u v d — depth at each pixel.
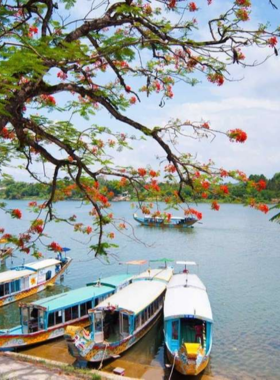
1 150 12.12
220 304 30.39
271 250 54.31
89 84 9.62
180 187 9.44
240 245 59.03
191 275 31.19
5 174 13.52
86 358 19.47
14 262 48.34
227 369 19.98
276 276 39.28
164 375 19.45
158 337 24.67
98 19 8.92
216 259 48.31
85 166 10.27
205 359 19.08
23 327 23.61
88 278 39.38
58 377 12.70
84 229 13.14
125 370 19.92
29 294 34.28
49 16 9.23
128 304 23.56
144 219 78.94
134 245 58.84
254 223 92.94
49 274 37.41
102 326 22.11
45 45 7.68
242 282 37.12
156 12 9.62
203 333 21.45
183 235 70.31
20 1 10.02
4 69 6.88
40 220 12.44
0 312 30.77
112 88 10.70
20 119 9.12
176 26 9.06
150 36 9.48
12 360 14.31
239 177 8.96
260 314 27.95
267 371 19.73
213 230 77.75
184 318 21.72
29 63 7.09
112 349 20.66
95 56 8.70
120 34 8.51
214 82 9.79
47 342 23.52
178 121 12.41
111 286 29.25
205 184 9.04
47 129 11.26
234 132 8.82
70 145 11.27
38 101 11.15
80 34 8.91
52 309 23.89
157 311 26.30
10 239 12.37
